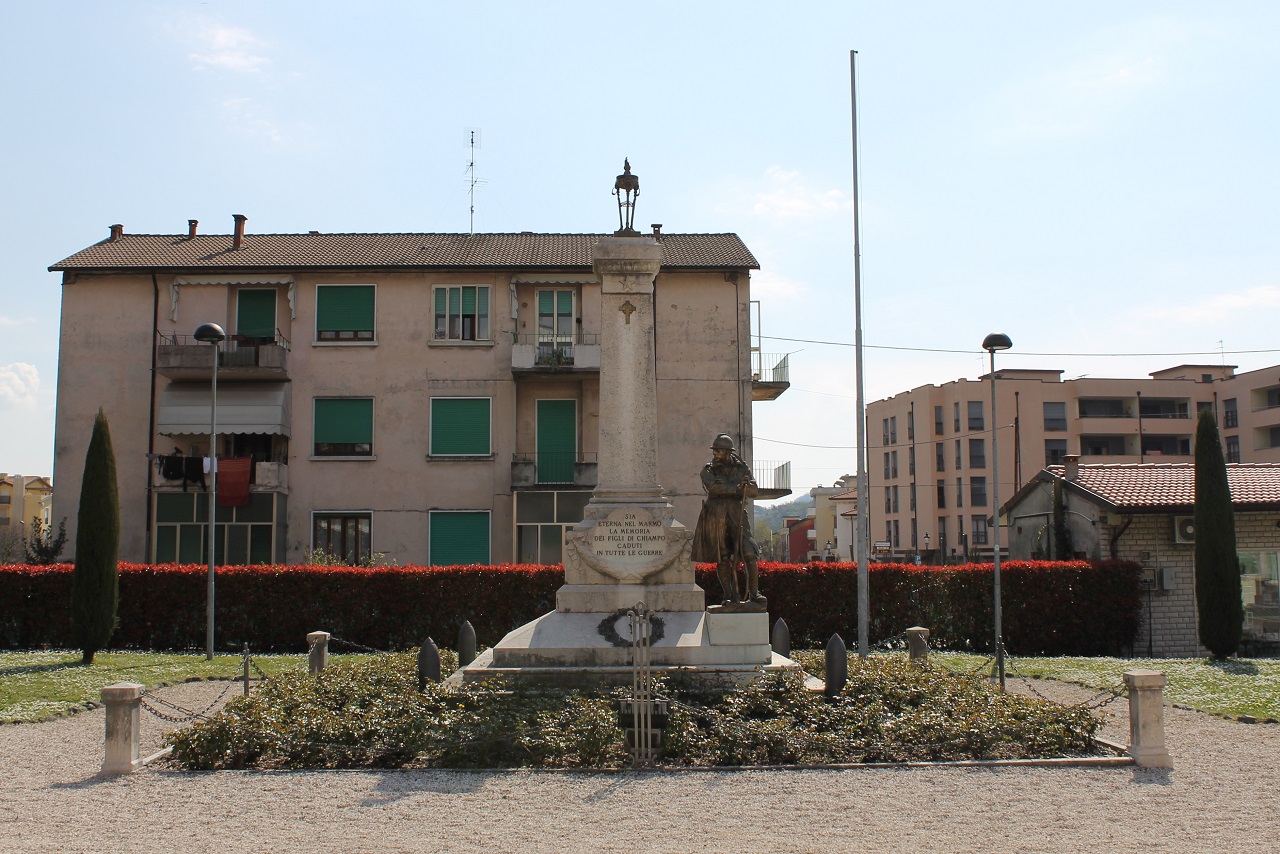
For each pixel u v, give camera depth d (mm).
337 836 8117
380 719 11461
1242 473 28375
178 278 33906
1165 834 8148
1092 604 24656
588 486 33438
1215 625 21688
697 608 14320
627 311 15523
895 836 8055
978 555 65812
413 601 24250
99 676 17891
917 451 72188
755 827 8305
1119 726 13453
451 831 8219
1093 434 67250
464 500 33562
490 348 34031
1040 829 8273
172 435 33312
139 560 32875
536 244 37094
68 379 33719
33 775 10484
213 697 15969
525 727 11062
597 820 8523
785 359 35844
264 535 32812
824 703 12109
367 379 33875
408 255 35219
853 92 25281
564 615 14219
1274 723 13750
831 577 24828
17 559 53531
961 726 11156
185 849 7797
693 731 11117
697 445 34062
